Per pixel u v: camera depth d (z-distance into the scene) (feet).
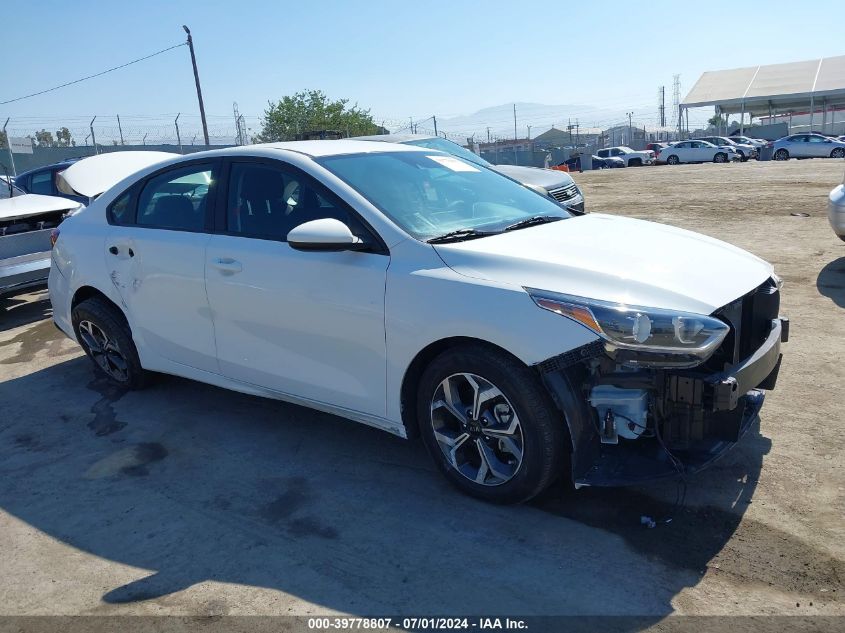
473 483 10.52
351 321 10.96
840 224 22.77
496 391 9.80
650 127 261.85
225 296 12.60
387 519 10.37
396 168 12.66
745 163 101.40
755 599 8.26
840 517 9.65
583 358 9.00
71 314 16.25
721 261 10.82
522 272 9.79
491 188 13.48
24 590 9.30
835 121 187.21
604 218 13.17
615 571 8.89
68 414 15.12
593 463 9.62
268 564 9.48
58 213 24.08
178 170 14.02
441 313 9.91
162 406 15.19
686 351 8.85
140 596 9.01
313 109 155.43
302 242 10.43
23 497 11.74
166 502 11.27
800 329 17.38
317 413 14.39
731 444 9.95
